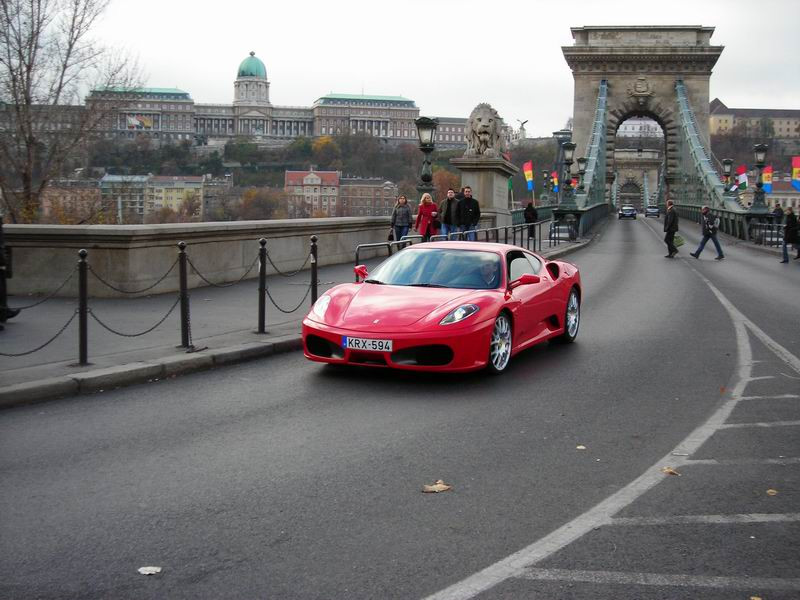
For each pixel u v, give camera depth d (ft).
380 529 14.03
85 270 26.04
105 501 15.30
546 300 31.30
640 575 12.32
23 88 80.53
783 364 29.91
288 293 45.98
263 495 15.66
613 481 16.72
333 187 515.50
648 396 24.63
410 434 20.08
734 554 13.11
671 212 91.81
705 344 34.45
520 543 13.48
